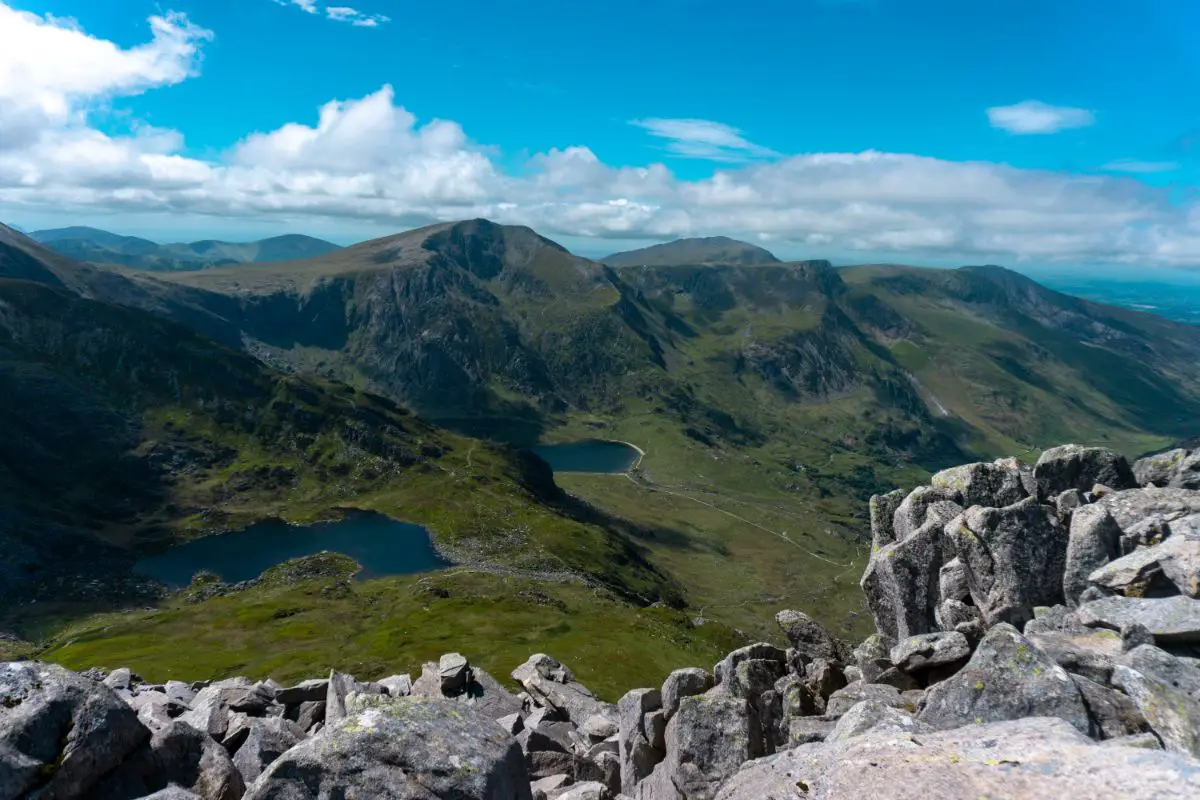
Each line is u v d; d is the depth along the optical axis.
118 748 19.70
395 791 16.86
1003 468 36.06
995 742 12.75
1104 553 27.77
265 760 27.14
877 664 27.30
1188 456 33.69
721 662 32.00
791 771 14.64
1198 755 15.18
